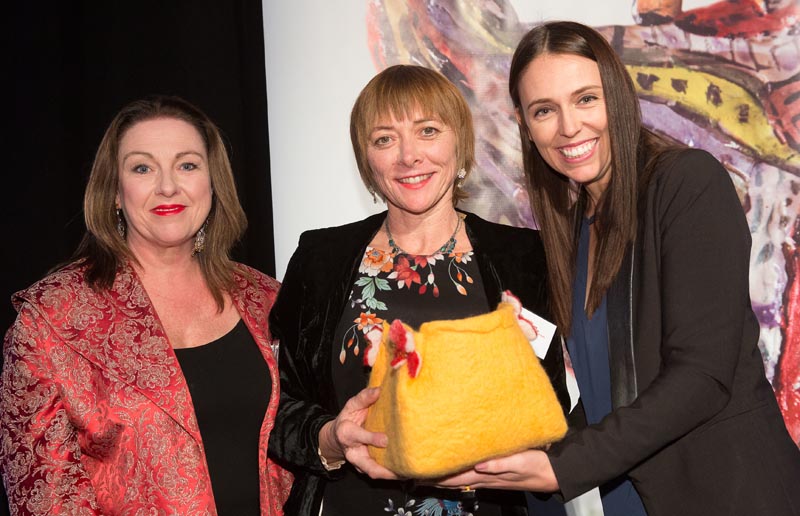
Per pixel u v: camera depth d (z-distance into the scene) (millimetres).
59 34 3018
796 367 2902
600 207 1720
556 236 1818
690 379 1363
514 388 1262
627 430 1350
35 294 1724
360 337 1762
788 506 1438
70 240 3025
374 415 1423
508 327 1316
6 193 2971
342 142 3096
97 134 3039
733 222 1448
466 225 1884
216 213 1981
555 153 1671
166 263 1909
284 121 3105
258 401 1864
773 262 2932
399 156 1718
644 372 1495
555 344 1820
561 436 1323
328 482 1767
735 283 1411
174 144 1838
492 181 3031
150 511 1691
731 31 2965
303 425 1727
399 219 1844
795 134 2930
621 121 1582
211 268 1979
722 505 1440
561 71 1600
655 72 2988
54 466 1626
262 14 3064
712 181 1472
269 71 3102
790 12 2939
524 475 1312
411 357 1252
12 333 1705
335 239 1907
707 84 2971
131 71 3053
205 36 3076
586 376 1745
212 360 1860
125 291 1806
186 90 3061
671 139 2979
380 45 3078
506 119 3037
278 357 1903
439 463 1215
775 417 1521
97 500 1695
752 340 1555
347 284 1817
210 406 1816
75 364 1700
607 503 1760
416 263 1814
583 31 1616
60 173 3000
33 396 1652
